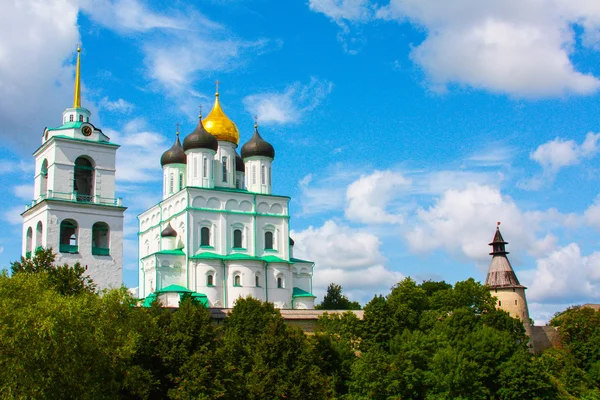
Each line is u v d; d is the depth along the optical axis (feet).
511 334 334.85
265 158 404.16
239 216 381.81
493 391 289.53
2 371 155.74
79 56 294.05
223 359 204.54
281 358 227.61
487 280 422.41
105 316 187.93
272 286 373.61
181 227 374.43
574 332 393.91
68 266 236.22
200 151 384.47
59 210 262.67
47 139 273.75
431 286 429.38
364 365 260.01
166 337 203.72
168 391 191.01
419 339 285.84
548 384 287.89
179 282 361.71
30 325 158.30
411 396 270.05
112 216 271.90
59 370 161.89
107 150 276.82
